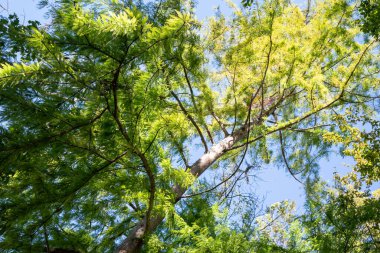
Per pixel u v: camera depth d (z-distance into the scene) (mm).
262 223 6867
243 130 7961
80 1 3238
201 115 7090
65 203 4031
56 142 3594
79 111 3643
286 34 6566
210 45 6492
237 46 6547
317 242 5023
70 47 3129
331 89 7695
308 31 6719
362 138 5758
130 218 5805
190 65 4543
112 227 5676
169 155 6605
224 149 7289
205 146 7273
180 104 6645
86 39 3055
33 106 3244
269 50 6211
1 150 3205
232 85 7363
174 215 4762
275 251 4883
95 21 2949
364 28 5234
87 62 3270
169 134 6488
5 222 3578
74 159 4145
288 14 6711
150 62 3486
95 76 3238
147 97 3713
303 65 6566
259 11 6102
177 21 3203
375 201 4965
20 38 3211
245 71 6902
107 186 4633
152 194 4480
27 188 3969
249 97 7707
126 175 4621
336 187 6211
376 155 5352
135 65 3365
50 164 4066
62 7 3336
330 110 8258
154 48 3254
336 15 6957
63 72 3074
